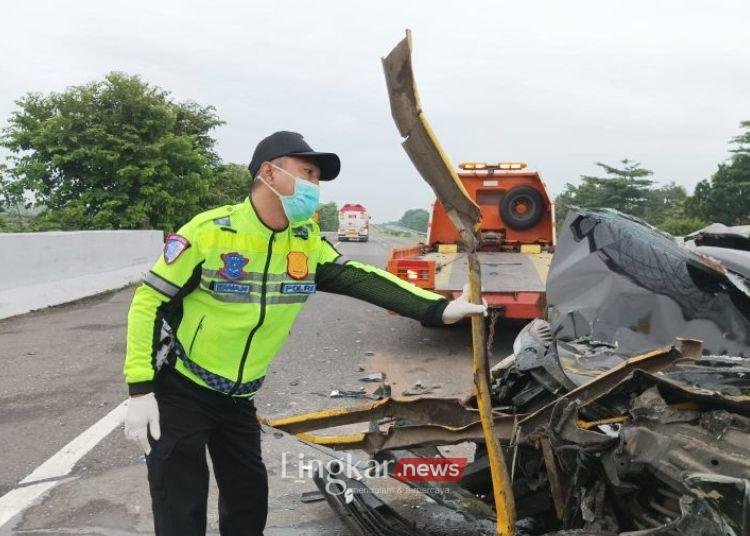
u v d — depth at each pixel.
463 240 2.53
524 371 3.31
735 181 41.06
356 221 49.50
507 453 3.02
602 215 3.44
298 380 6.83
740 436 2.30
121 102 20.27
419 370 7.31
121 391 6.29
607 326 3.28
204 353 2.51
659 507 2.48
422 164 2.33
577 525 2.72
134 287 14.23
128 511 3.86
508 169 11.04
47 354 7.81
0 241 10.54
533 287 7.77
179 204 20.98
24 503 3.97
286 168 2.48
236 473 2.75
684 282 3.19
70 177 20.09
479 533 3.57
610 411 2.75
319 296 13.43
